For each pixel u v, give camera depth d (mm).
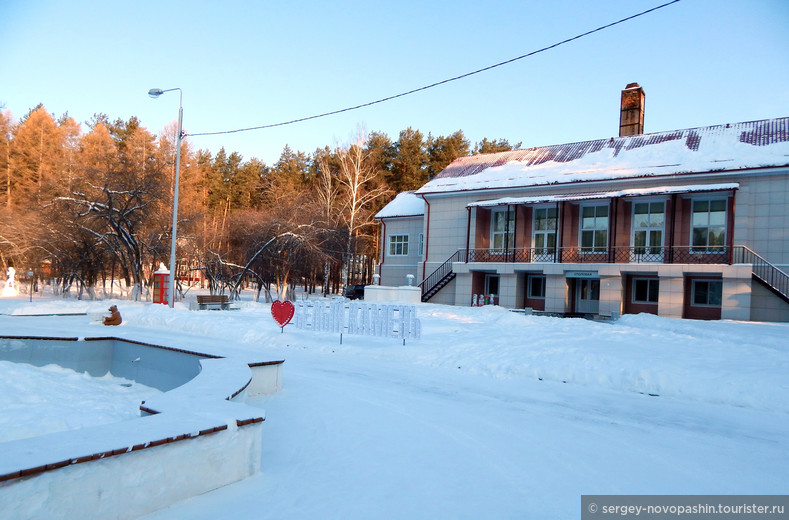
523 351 11922
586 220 27938
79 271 33219
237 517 3990
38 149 51875
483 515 4152
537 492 4684
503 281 28469
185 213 38312
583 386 9844
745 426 7195
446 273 31516
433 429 6730
